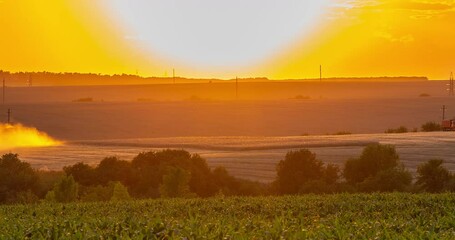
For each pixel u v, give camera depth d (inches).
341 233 602.9
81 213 965.8
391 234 617.6
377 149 2415.1
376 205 1009.5
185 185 1759.4
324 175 2443.4
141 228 604.4
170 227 593.3
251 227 644.7
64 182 1596.9
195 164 2593.5
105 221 710.5
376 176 2096.5
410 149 3791.8
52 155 4239.7
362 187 2071.9
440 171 2105.1
